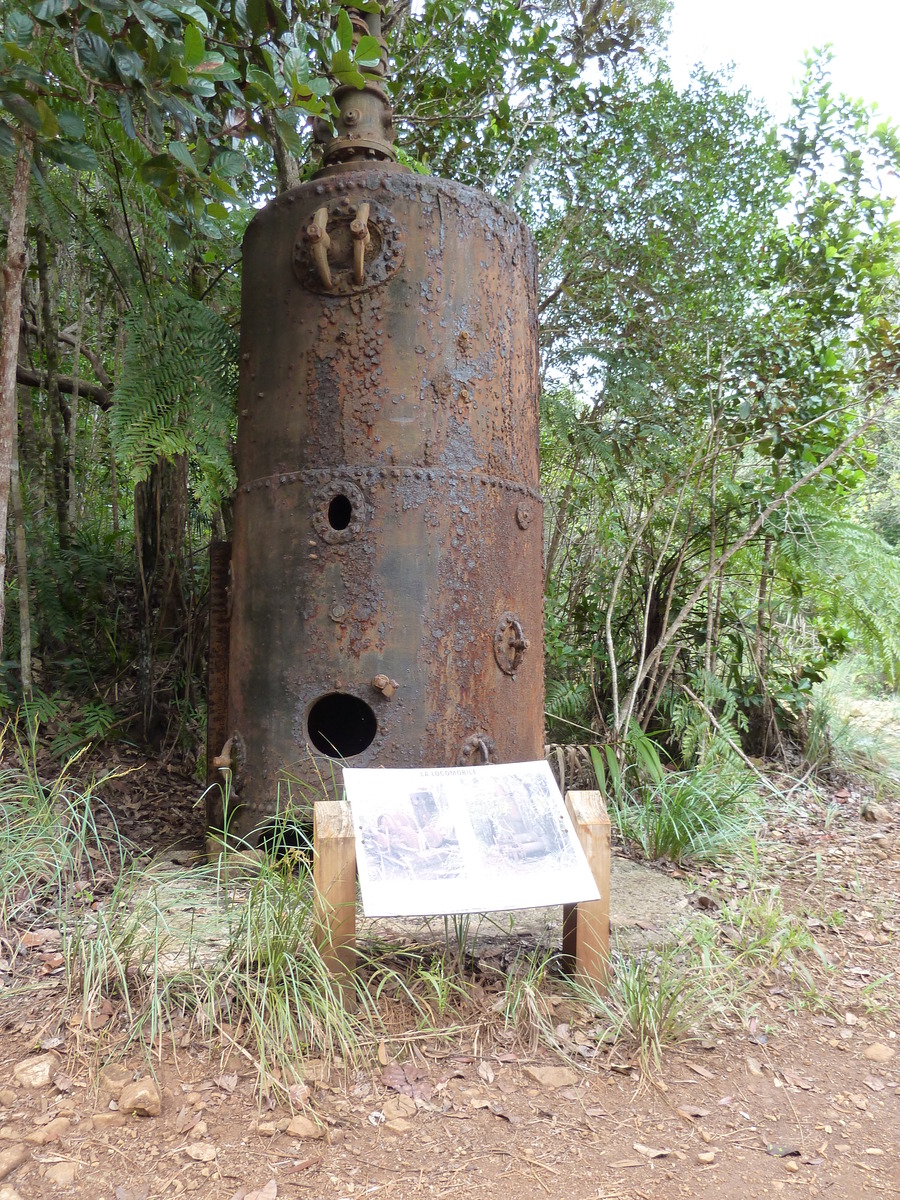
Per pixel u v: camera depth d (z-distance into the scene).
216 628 3.92
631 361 5.80
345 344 3.37
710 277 5.99
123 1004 2.54
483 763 3.37
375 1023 2.57
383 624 3.29
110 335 6.64
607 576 6.40
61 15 2.88
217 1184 1.99
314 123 3.87
